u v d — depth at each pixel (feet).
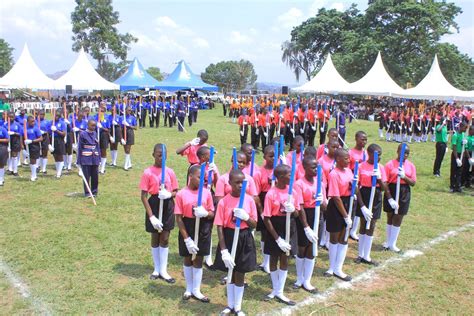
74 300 18.84
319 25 201.87
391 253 25.48
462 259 24.56
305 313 18.38
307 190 20.70
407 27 163.32
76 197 35.55
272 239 18.98
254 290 20.58
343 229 21.71
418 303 19.43
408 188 25.40
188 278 19.40
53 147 41.60
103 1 177.06
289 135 63.46
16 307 18.10
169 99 93.15
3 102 94.27
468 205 35.99
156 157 20.68
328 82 117.70
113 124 47.62
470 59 169.99
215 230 28.84
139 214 31.32
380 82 115.44
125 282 20.75
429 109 88.69
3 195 35.78
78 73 104.17
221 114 134.92
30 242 25.38
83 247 24.84
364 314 18.38
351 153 27.12
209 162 22.33
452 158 40.34
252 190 21.25
